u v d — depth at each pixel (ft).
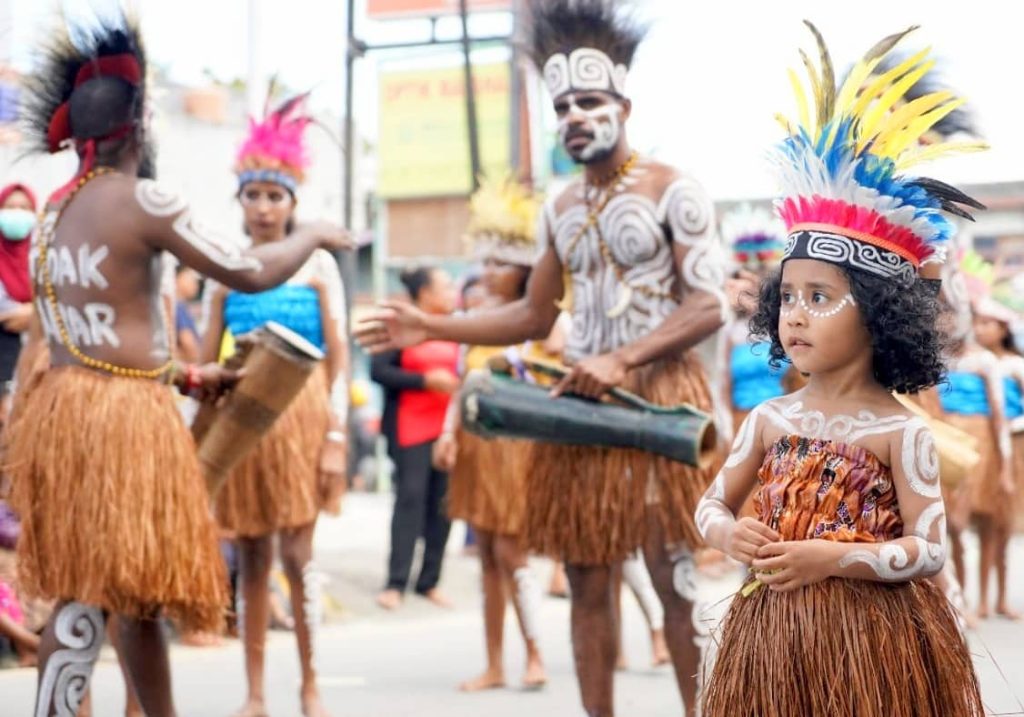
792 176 15.26
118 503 19.45
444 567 48.91
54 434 19.71
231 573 35.04
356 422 90.89
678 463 21.84
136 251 20.36
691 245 22.45
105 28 21.12
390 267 90.58
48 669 19.67
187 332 39.14
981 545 40.83
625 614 41.93
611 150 23.04
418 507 41.29
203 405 22.24
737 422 35.04
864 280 14.87
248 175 28.40
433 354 41.42
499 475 30.37
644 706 27.91
